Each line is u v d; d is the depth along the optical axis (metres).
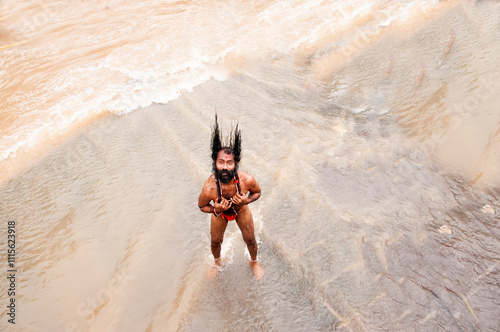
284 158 6.01
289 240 4.71
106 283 4.40
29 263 4.66
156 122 7.09
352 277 4.18
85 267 4.59
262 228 4.89
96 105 7.64
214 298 4.15
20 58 9.60
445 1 10.61
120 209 5.33
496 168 5.33
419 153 5.79
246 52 9.42
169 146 6.46
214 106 7.44
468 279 4.05
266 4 12.16
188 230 4.99
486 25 8.76
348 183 5.46
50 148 6.62
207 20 11.18
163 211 5.26
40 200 5.57
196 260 4.60
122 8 12.30
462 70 7.37
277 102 7.50
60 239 4.96
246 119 7.00
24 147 6.66
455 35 8.67
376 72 8.06
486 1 10.06
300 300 4.04
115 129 6.99
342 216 4.94
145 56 9.38
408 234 4.61
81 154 6.44
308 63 8.95
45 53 9.81
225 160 3.48
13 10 12.42
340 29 10.27
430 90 7.06
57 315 4.10
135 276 4.45
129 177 5.87
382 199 5.15
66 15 11.94
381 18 10.48
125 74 8.64
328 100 7.48
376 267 4.26
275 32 10.39
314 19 10.98
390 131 6.34
